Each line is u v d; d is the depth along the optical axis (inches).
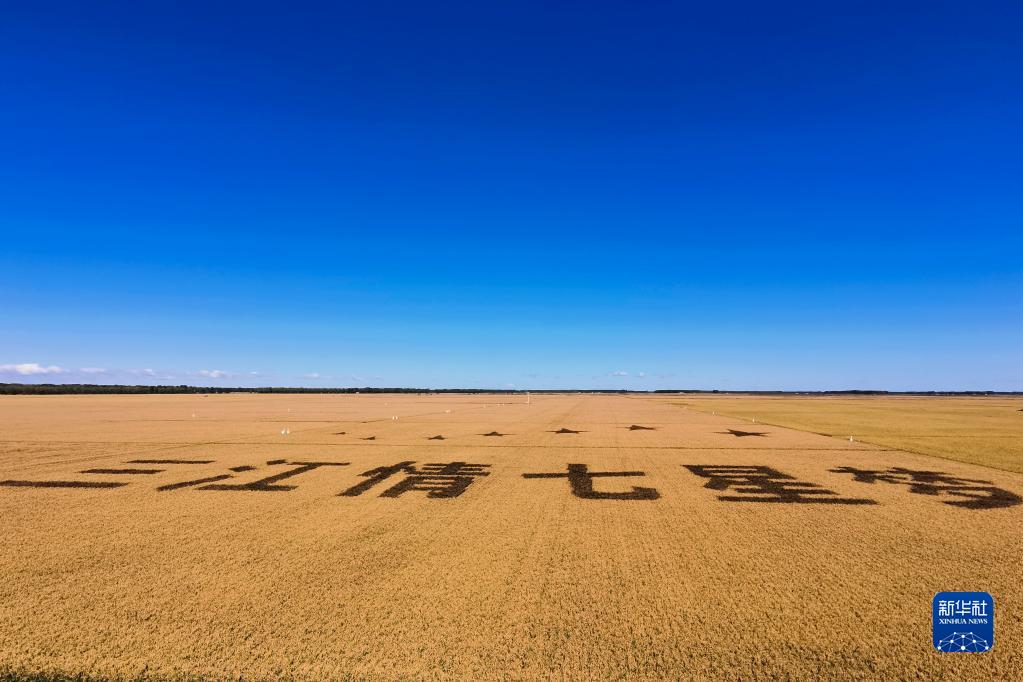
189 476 871.7
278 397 7007.9
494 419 2341.3
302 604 366.9
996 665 291.6
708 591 389.7
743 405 4414.4
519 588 395.2
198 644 313.0
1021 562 454.9
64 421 2064.5
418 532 545.6
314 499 703.7
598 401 5654.5
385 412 2940.5
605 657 299.1
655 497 723.4
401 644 313.3
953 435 1632.6
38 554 470.0
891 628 333.1
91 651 305.3
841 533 545.3
